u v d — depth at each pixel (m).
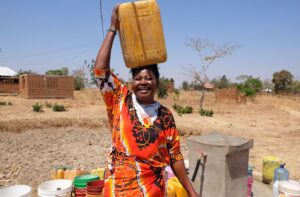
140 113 2.20
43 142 10.42
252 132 14.39
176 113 21.20
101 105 25.92
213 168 3.74
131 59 2.25
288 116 21.59
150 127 2.16
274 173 5.21
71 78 32.72
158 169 2.19
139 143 2.12
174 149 2.34
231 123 17.28
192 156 4.03
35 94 31.12
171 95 40.62
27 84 30.75
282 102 36.56
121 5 2.23
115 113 2.25
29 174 6.77
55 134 11.92
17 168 7.23
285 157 9.41
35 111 19.92
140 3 2.23
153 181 2.15
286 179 5.02
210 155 3.77
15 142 10.27
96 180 3.95
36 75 31.11
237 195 3.81
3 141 10.36
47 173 6.88
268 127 16.17
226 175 3.67
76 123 14.29
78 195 4.05
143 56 2.24
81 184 4.05
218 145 3.67
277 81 62.00
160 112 2.27
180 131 12.84
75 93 38.91
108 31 2.29
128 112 2.20
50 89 31.83
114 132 2.21
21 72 54.31
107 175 2.26
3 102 24.52
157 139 2.16
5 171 6.98
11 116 17.22
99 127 13.80
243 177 3.86
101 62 2.24
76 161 8.05
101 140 11.01
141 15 2.23
